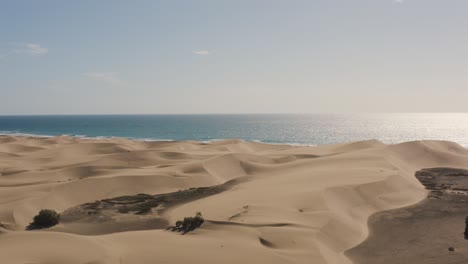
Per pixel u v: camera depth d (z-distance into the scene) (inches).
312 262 1045.2
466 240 1322.6
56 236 1149.1
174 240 1166.3
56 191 1875.0
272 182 2277.3
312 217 1460.4
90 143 4003.4
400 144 3356.3
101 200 1937.7
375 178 2119.8
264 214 1503.4
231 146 4023.1
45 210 1544.0
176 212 1705.2
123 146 3998.5
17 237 1141.1
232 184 2378.2
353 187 1921.8
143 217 1648.6
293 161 2997.0
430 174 2689.5
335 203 1708.9
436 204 1857.8
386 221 1590.8
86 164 2896.2
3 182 2239.2
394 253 1219.9
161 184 2201.0
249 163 2859.3
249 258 1031.0
